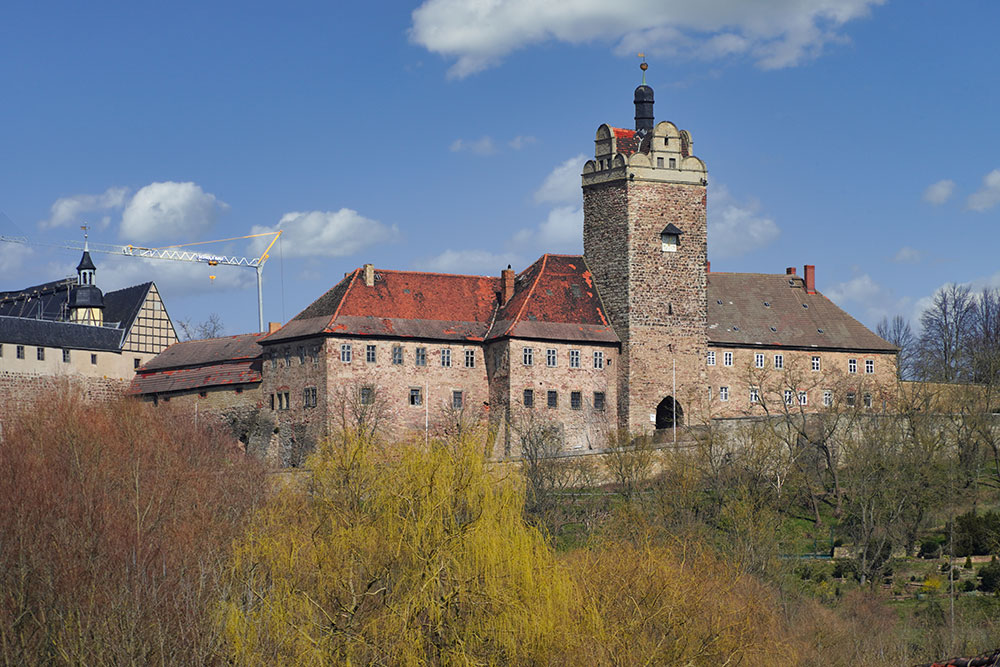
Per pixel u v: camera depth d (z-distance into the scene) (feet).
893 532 371.97
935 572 360.48
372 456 239.71
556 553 245.45
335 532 223.30
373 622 208.74
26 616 229.86
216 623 209.05
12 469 314.96
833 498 409.28
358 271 465.88
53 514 278.46
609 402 460.14
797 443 426.51
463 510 230.89
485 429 249.55
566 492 394.32
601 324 464.24
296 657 205.87
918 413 427.33
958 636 306.76
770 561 331.36
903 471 392.47
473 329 464.65
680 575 253.44
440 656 212.02
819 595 333.21
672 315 465.47
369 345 449.48
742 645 246.68
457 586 217.56
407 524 221.87
